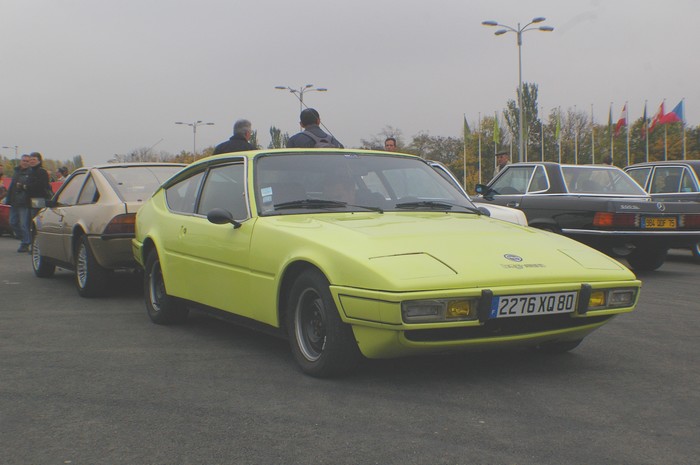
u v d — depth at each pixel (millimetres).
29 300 8227
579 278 4508
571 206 10523
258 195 5355
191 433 3662
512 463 3219
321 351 4590
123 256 8055
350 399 4191
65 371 4938
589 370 4871
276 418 3869
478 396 4242
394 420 3812
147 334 6207
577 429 3666
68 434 3674
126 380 4691
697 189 13336
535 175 11344
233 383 4574
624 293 4672
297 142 8758
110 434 3666
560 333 4523
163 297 6566
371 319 4168
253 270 5121
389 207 5516
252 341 5902
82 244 8359
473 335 4293
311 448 3426
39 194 14656
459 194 6090
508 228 5145
